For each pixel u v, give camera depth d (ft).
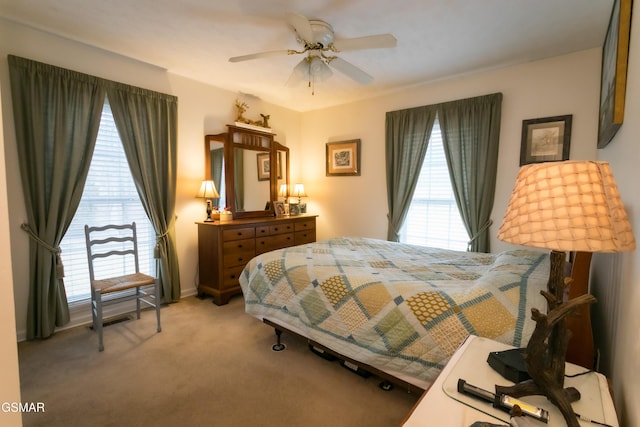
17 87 7.57
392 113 12.51
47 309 8.11
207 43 8.62
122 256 9.93
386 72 10.62
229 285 11.07
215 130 12.17
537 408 2.63
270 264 7.80
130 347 7.80
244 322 9.35
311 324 6.59
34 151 7.84
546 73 9.47
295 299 6.97
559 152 9.27
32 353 7.43
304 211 15.39
